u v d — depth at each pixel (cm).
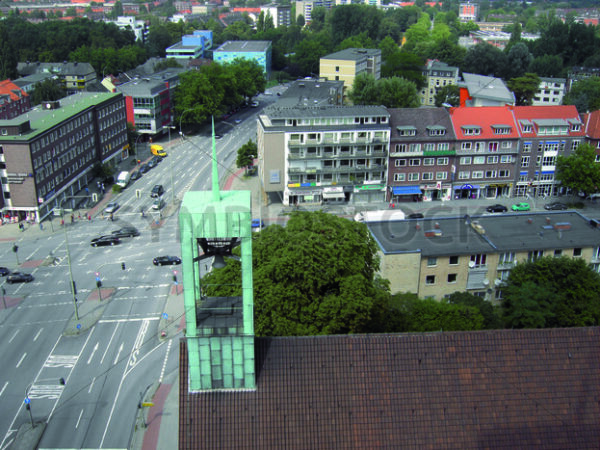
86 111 13900
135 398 6512
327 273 5766
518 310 6900
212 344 3522
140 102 17250
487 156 12888
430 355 3766
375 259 6694
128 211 12444
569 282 7100
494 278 7719
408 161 12675
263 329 5628
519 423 3669
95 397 6531
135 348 7488
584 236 8050
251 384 3638
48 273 9575
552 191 13362
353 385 3688
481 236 7912
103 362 7194
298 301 5659
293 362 3716
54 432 5978
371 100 17750
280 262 5697
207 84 18450
